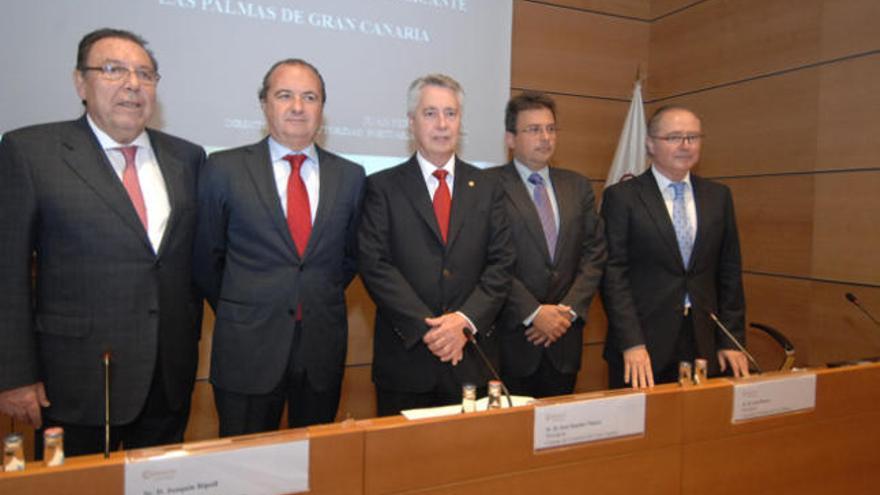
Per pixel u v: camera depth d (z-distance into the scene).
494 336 2.01
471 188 1.96
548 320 1.99
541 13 3.48
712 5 3.38
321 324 1.74
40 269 1.52
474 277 1.89
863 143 2.60
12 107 2.32
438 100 1.89
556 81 3.54
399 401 1.88
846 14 2.68
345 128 2.89
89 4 2.41
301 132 1.74
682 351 2.12
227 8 2.64
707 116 3.41
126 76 1.55
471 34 3.15
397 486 1.07
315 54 2.81
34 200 1.47
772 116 3.03
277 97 1.74
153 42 2.52
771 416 1.41
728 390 1.36
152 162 1.68
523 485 1.16
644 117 3.48
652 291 2.13
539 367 2.17
